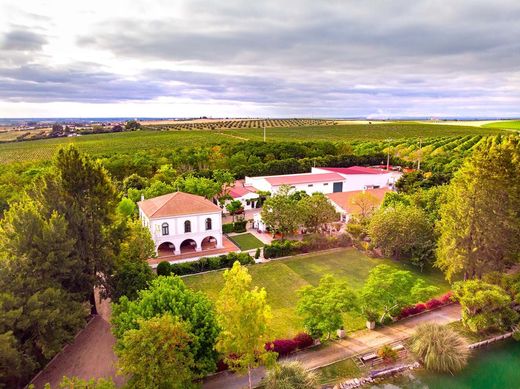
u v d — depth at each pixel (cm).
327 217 5897
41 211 3788
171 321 2572
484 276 3938
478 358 3238
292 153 12694
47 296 2984
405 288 3528
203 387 2844
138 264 3978
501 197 4041
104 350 3412
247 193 8056
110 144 18400
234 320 2597
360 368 3052
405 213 5100
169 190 7306
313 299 3259
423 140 17450
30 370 2797
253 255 5509
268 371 2834
